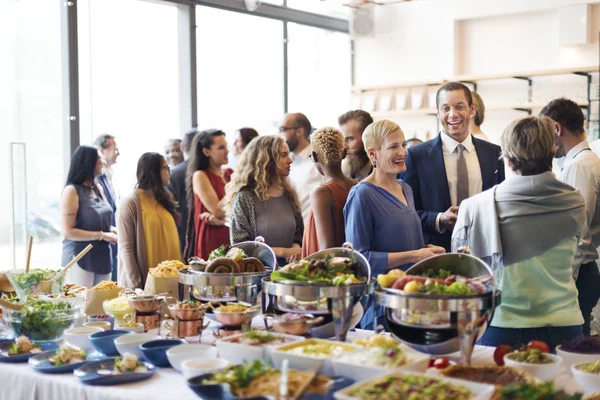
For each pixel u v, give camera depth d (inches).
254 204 145.7
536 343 90.3
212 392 74.7
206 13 293.1
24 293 122.8
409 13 367.9
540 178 102.6
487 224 104.6
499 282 104.0
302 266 104.4
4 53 226.2
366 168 158.6
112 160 229.8
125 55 260.1
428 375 74.5
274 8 326.6
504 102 341.4
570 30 318.7
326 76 365.7
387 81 377.1
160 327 111.7
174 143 246.5
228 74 304.3
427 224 135.6
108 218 203.9
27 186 230.7
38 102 235.1
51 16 237.6
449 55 356.2
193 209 203.2
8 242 217.6
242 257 117.7
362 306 100.7
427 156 143.2
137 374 87.7
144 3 267.4
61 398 89.1
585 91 317.1
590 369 81.7
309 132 198.8
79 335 102.5
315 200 128.2
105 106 253.0
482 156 144.6
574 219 102.3
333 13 363.9
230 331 102.0
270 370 76.3
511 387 70.7
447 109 142.7
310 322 96.0
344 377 80.8
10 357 99.6
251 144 147.9
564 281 103.0
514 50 340.8
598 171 131.6
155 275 125.1
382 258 111.4
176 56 282.7
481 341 107.2
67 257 199.0
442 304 87.9
